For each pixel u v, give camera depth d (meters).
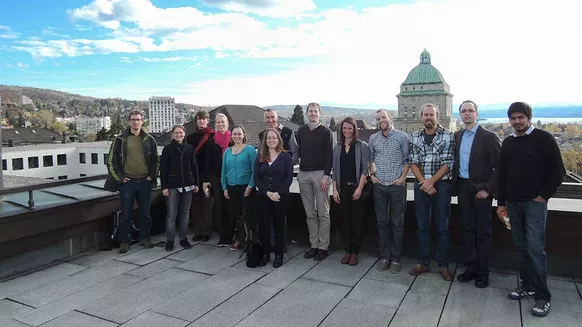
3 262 4.68
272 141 4.98
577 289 4.17
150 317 3.73
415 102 85.06
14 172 45.03
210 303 4.01
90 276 4.77
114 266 5.11
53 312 3.85
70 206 5.29
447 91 86.12
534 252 3.75
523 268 4.01
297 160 5.53
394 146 4.74
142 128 5.80
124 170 5.64
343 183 5.04
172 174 5.70
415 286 4.36
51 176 48.84
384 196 4.84
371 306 3.89
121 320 3.68
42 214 4.97
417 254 5.30
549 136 3.67
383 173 4.77
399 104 86.88
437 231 4.56
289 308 3.87
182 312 3.82
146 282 4.57
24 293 4.29
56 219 5.15
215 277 4.71
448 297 4.06
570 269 4.48
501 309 3.78
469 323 3.53
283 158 5.02
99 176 6.63
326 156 5.07
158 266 5.10
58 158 49.41
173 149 5.70
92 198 5.59
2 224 4.58
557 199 5.02
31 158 46.69
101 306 3.97
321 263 5.15
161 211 6.70
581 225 4.38
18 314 3.81
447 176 4.46
